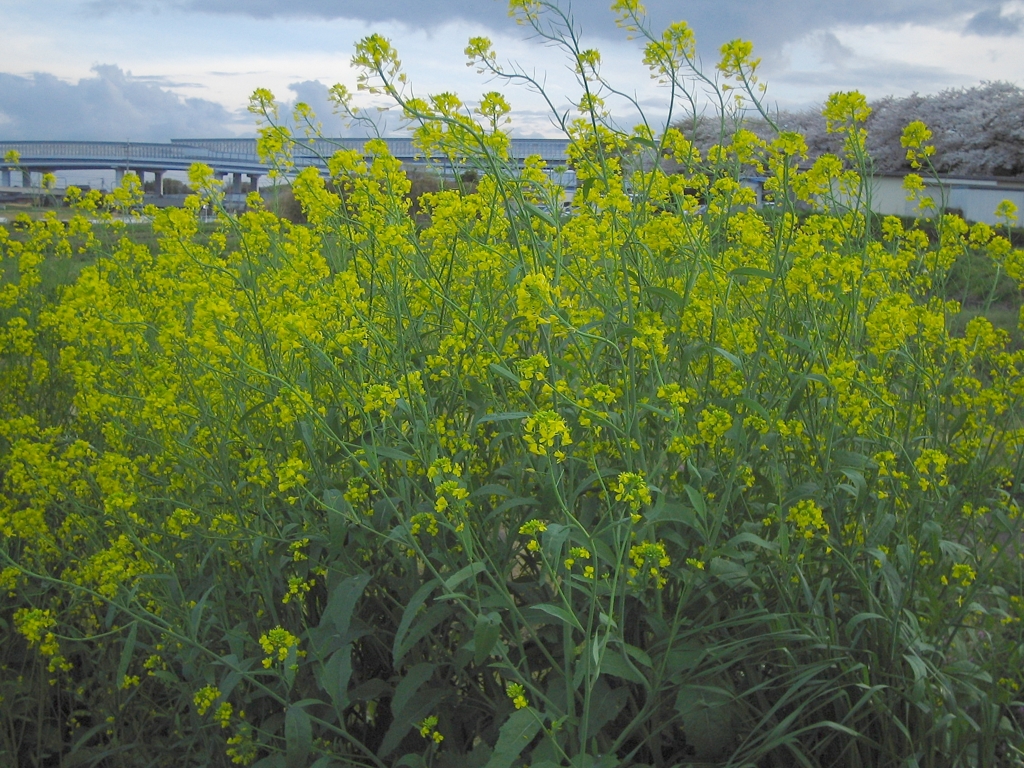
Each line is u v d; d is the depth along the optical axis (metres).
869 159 3.13
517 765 2.04
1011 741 2.05
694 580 2.10
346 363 2.52
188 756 2.44
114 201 4.29
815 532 2.23
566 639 1.84
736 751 1.96
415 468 2.25
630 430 2.10
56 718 2.82
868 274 2.66
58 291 3.90
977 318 2.65
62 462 2.45
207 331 2.34
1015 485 2.31
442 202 2.63
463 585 2.04
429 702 2.07
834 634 2.06
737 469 2.09
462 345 2.36
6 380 3.38
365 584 1.98
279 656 1.97
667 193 3.10
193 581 2.48
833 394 2.33
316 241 3.35
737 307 2.98
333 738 2.28
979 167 25.56
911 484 2.18
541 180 3.19
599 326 2.48
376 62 2.48
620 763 1.94
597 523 2.24
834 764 2.15
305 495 2.29
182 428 2.59
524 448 2.24
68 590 2.62
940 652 2.04
